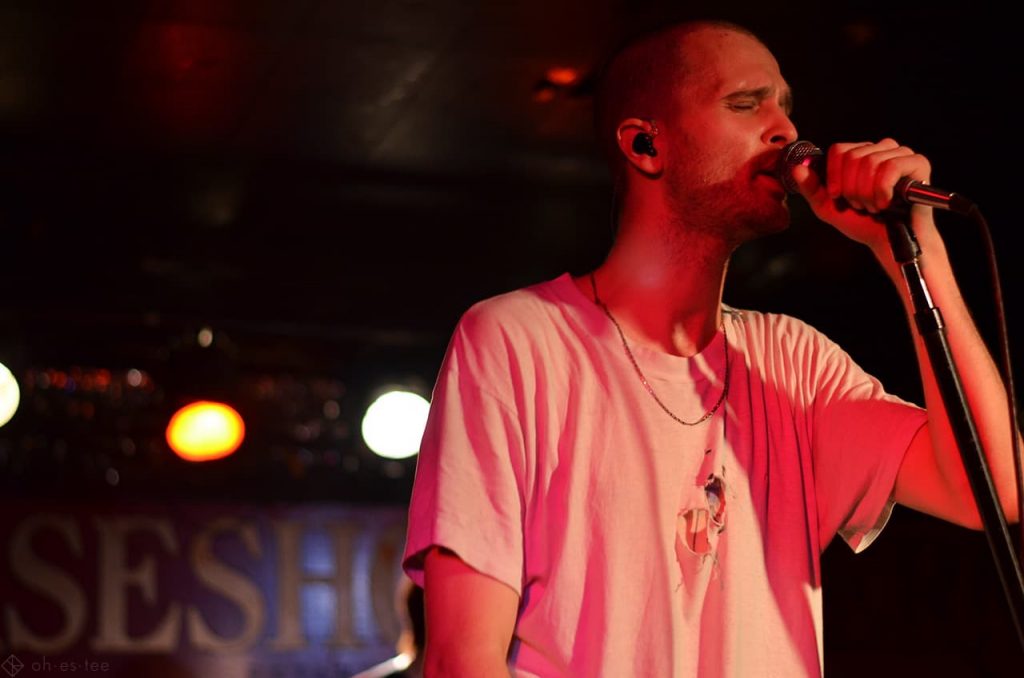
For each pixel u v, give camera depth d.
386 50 4.77
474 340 1.88
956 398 1.71
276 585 6.43
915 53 4.91
